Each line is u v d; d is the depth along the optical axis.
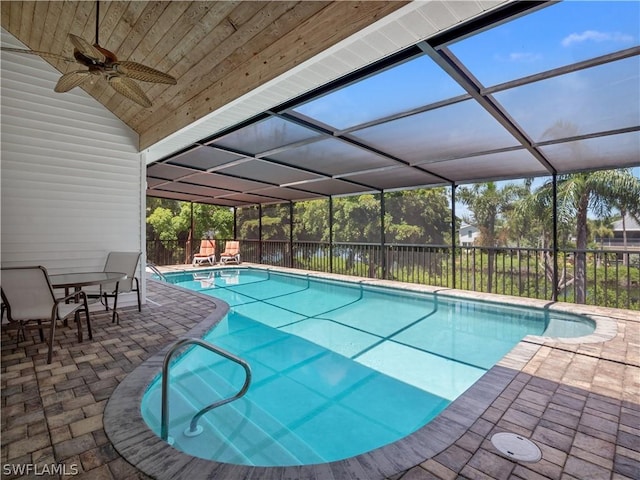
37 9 3.89
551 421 2.29
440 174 6.64
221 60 3.39
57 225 4.84
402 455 1.96
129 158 5.47
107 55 2.70
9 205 4.50
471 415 2.35
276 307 6.71
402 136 4.46
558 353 3.46
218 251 13.20
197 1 2.90
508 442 2.07
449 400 3.24
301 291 8.30
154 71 2.85
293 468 1.87
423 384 3.54
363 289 8.21
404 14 2.10
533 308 5.71
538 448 2.02
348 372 3.82
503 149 4.79
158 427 2.58
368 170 6.44
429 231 9.88
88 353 3.51
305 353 4.36
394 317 5.98
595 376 2.94
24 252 4.60
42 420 2.30
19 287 3.27
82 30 3.83
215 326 4.74
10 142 4.49
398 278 8.53
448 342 4.73
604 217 8.58
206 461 1.93
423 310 6.44
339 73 2.81
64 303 3.95
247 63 3.21
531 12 2.15
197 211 17.64
